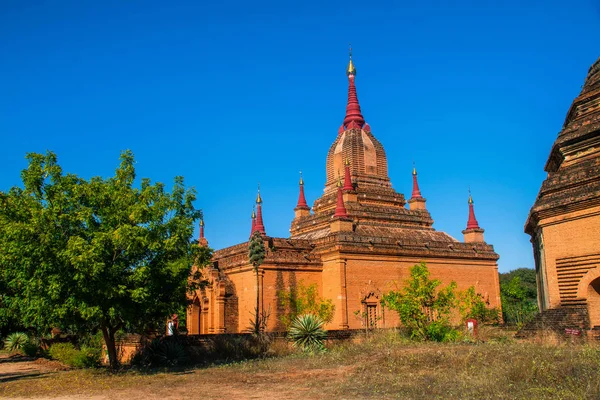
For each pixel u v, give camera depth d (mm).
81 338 41250
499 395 16047
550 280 28375
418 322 35906
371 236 46094
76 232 27219
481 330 36812
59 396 21594
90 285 26062
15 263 26781
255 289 43375
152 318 30344
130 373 27766
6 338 53219
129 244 26109
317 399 18469
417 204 56312
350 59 59438
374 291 45156
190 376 25594
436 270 48938
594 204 26250
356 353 28641
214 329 45688
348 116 57938
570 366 17594
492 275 51969
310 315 36344
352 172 54625
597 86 29547
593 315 26297
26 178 27531
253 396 19719
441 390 17859
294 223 56969
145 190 28906
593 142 28500
